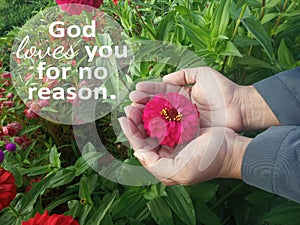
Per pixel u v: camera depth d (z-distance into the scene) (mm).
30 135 608
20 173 526
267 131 382
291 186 346
